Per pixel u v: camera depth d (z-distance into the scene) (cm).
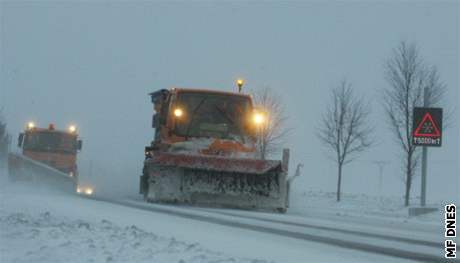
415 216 2416
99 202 2075
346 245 1180
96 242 1030
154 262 861
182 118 2177
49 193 2648
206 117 2194
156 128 2383
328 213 2305
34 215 1462
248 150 2175
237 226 1447
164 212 1747
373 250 1120
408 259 1017
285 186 2097
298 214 2095
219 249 1055
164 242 1043
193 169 2084
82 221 1349
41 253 923
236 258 912
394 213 2602
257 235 1284
